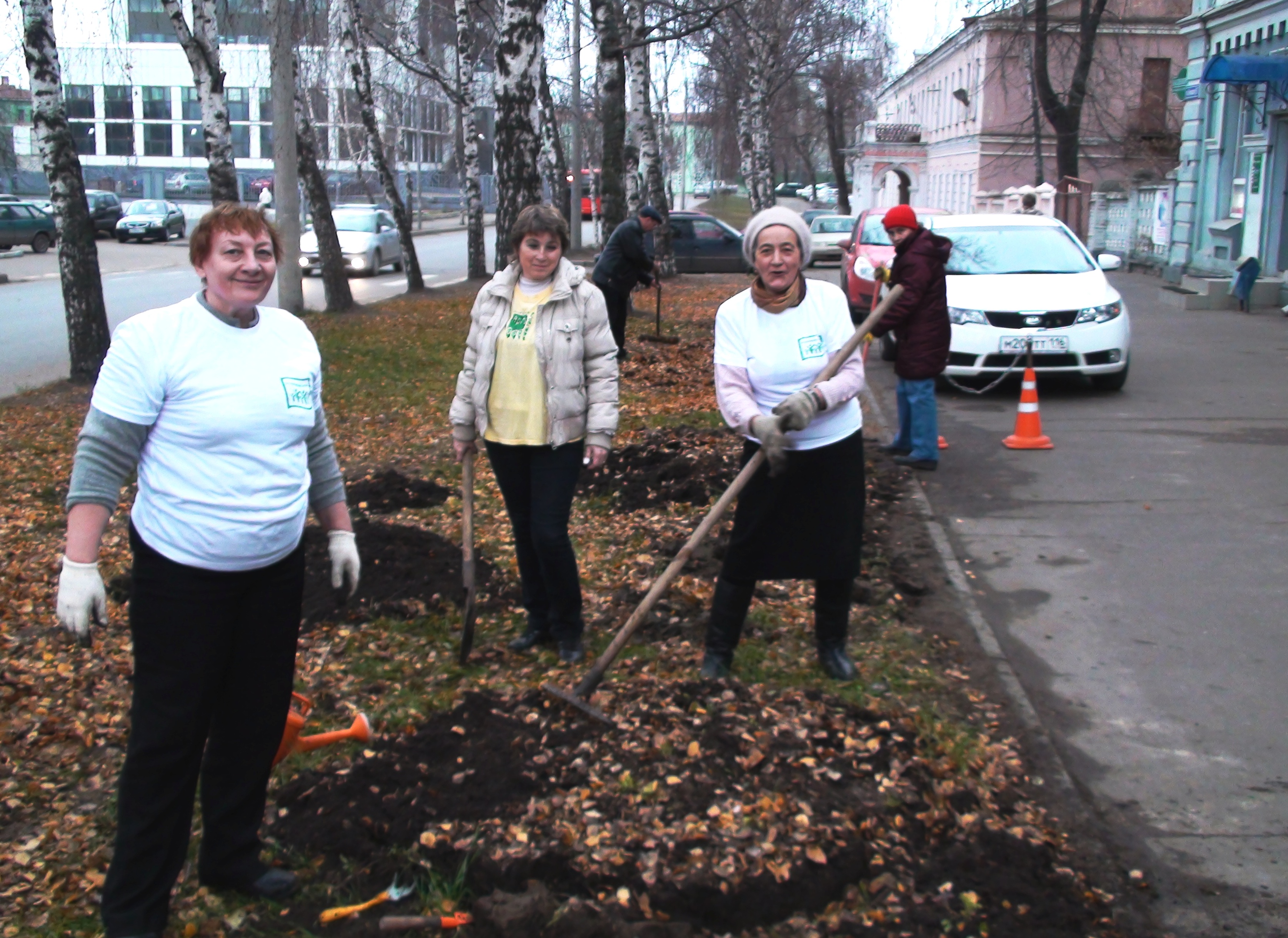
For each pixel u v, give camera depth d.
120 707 4.37
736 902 3.02
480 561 5.80
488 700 4.09
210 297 2.85
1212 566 5.97
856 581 5.61
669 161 44.66
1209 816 3.66
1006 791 3.73
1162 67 36.94
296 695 3.49
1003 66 30.31
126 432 2.74
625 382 11.60
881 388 11.51
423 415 10.01
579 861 3.13
